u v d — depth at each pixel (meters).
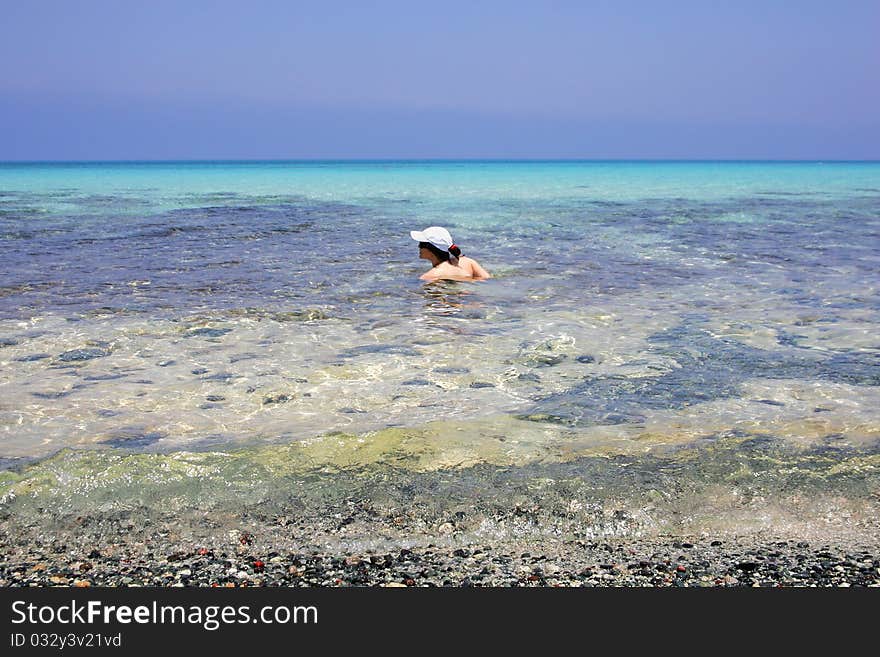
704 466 3.84
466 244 12.70
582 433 4.26
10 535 3.23
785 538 3.27
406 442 4.11
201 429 4.34
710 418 4.49
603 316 7.27
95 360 5.68
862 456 3.95
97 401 4.79
